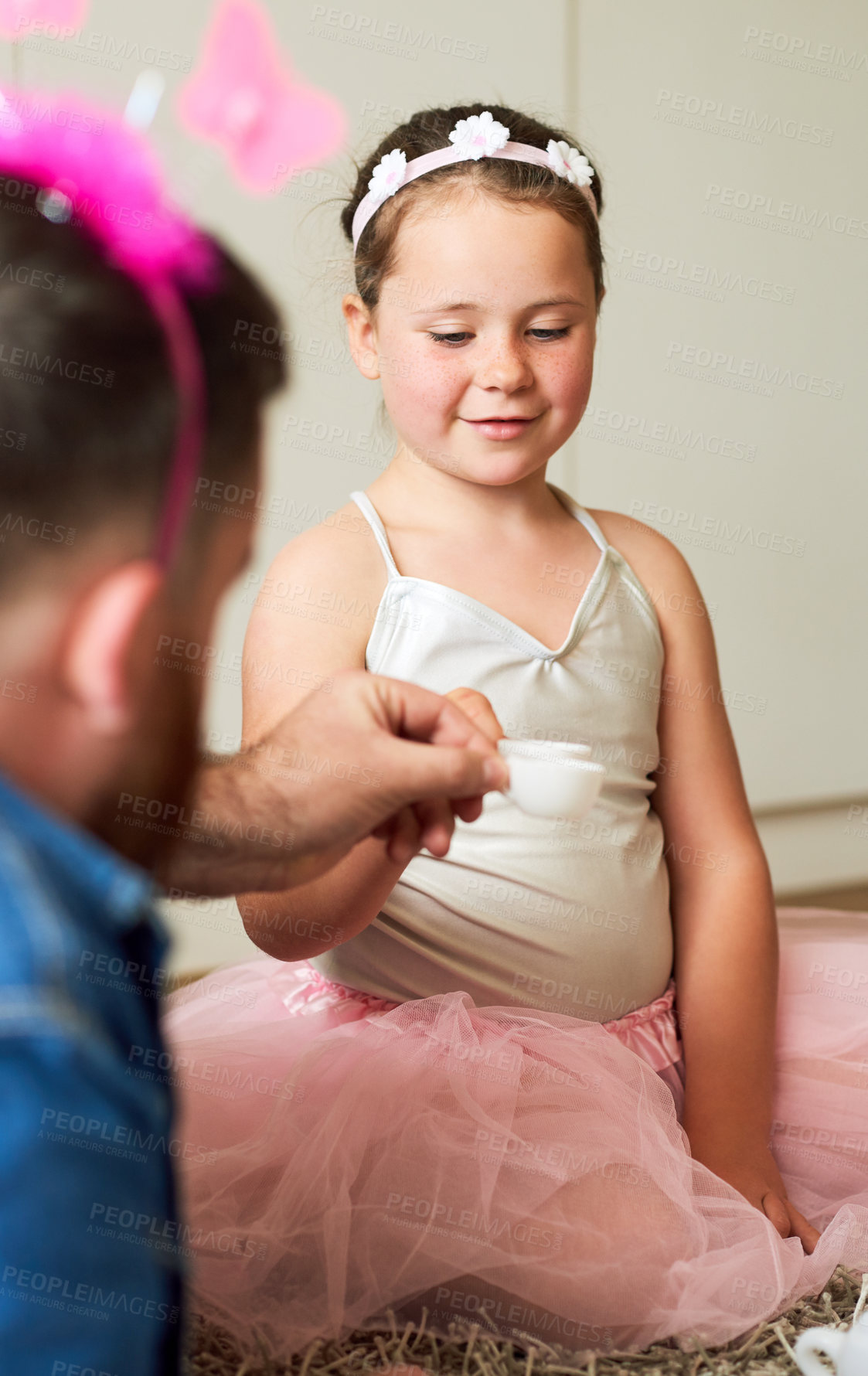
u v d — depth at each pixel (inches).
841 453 100.5
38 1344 16.8
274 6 81.7
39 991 17.0
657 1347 34.0
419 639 44.7
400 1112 35.4
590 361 45.1
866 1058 45.8
